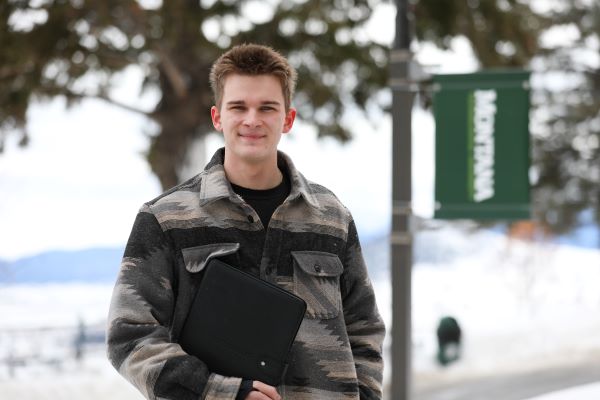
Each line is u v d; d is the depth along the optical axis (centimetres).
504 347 3030
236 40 2031
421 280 5603
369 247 6081
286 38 2059
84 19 2073
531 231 5284
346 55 2088
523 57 2272
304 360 411
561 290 5369
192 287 406
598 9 5053
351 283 441
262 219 425
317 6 2133
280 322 393
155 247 407
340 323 423
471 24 2175
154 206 415
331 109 2298
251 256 414
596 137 5044
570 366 2639
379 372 438
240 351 392
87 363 2416
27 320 3309
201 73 2258
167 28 2000
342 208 445
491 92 1248
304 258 419
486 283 5609
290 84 425
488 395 2144
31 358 2336
